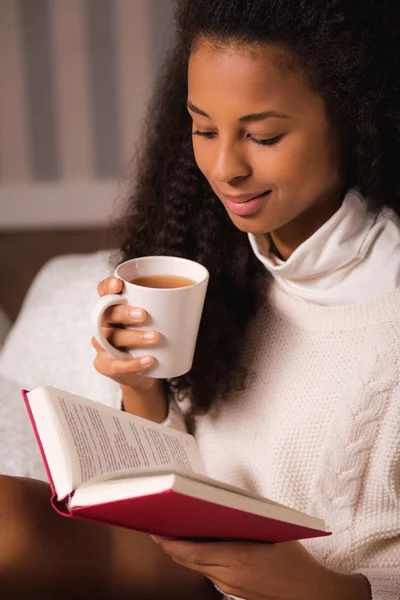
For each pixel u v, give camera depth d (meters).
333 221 0.96
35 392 0.88
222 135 0.88
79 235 2.29
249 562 0.87
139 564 1.07
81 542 1.02
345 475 1.00
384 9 0.88
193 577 1.11
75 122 2.84
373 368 0.98
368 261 1.00
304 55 0.84
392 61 0.90
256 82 0.84
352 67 0.87
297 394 1.04
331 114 0.89
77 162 2.88
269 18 0.82
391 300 0.99
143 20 2.73
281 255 1.07
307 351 1.04
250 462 1.09
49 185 2.90
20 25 2.72
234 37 0.83
